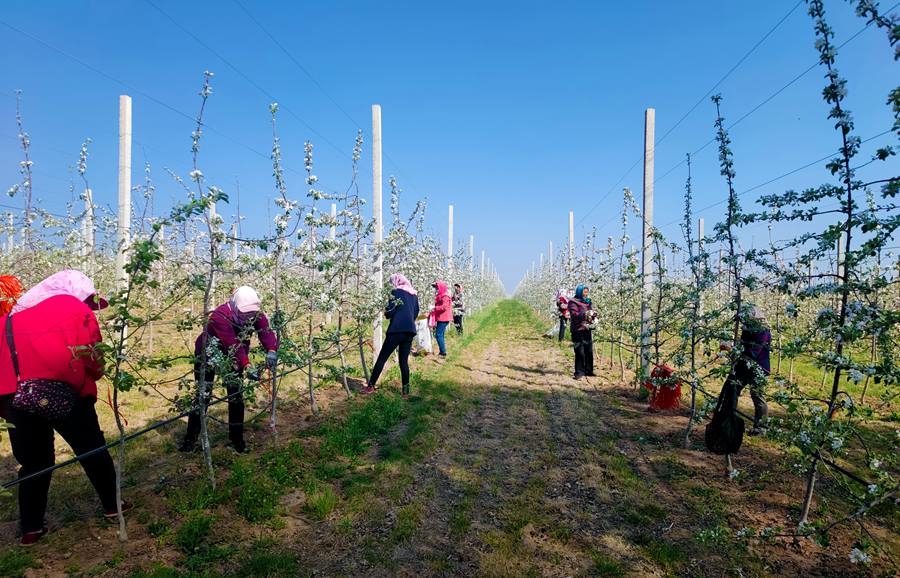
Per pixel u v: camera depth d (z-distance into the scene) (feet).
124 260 27.40
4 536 12.14
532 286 113.60
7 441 17.85
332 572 11.52
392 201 35.22
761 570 11.66
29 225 25.05
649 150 28.37
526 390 30.73
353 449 18.92
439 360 40.19
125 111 27.61
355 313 25.32
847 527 13.44
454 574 11.64
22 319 11.41
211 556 11.61
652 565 12.09
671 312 21.39
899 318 9.36
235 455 17.67
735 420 16.87
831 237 10.65
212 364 14.38
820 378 32.55
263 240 14.88
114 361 12.08
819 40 10.73
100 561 11.21
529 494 15.64
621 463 18.17
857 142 10.46
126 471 16.11
